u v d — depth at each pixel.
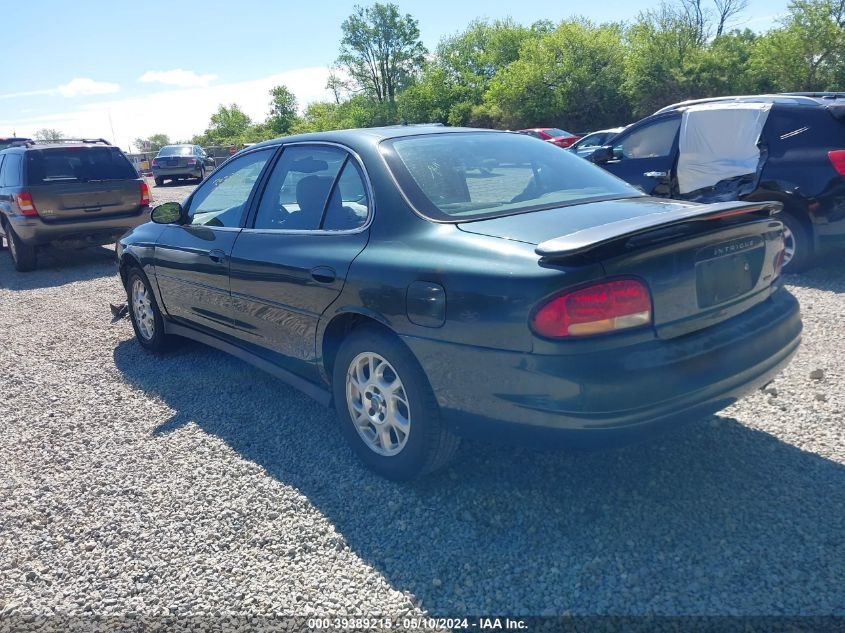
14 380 5.25
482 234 2.90
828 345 4.76
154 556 2.89
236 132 86.81
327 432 3.96
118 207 10.09
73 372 5.36
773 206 2.99
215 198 4.63
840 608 2.33
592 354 2.49
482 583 2.58
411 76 71.69
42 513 3.28
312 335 3.58
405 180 3.29
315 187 3.73
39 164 9.62
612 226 2.60
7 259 11.70
